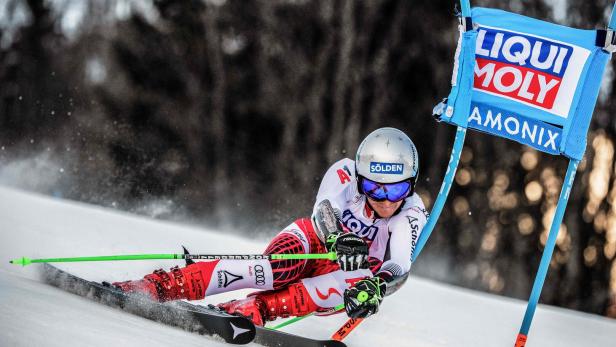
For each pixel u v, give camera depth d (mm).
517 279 73438
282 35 84875
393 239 15609
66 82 86000
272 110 85125
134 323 12555
